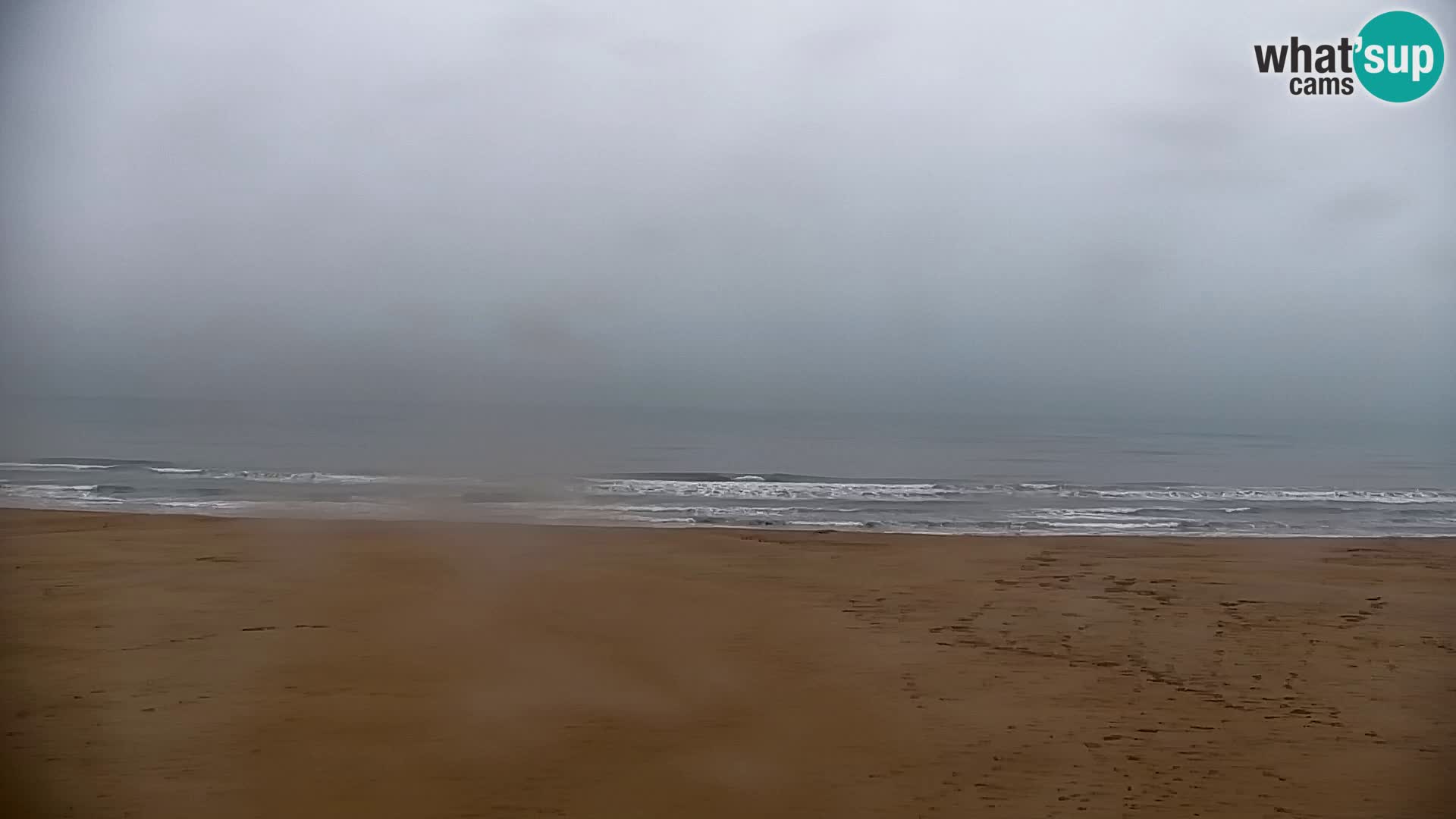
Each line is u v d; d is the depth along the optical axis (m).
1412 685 6.00
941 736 5.00
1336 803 4.32
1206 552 10.65
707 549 10.38
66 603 7.30
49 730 4.81
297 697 5.30
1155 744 4.97
